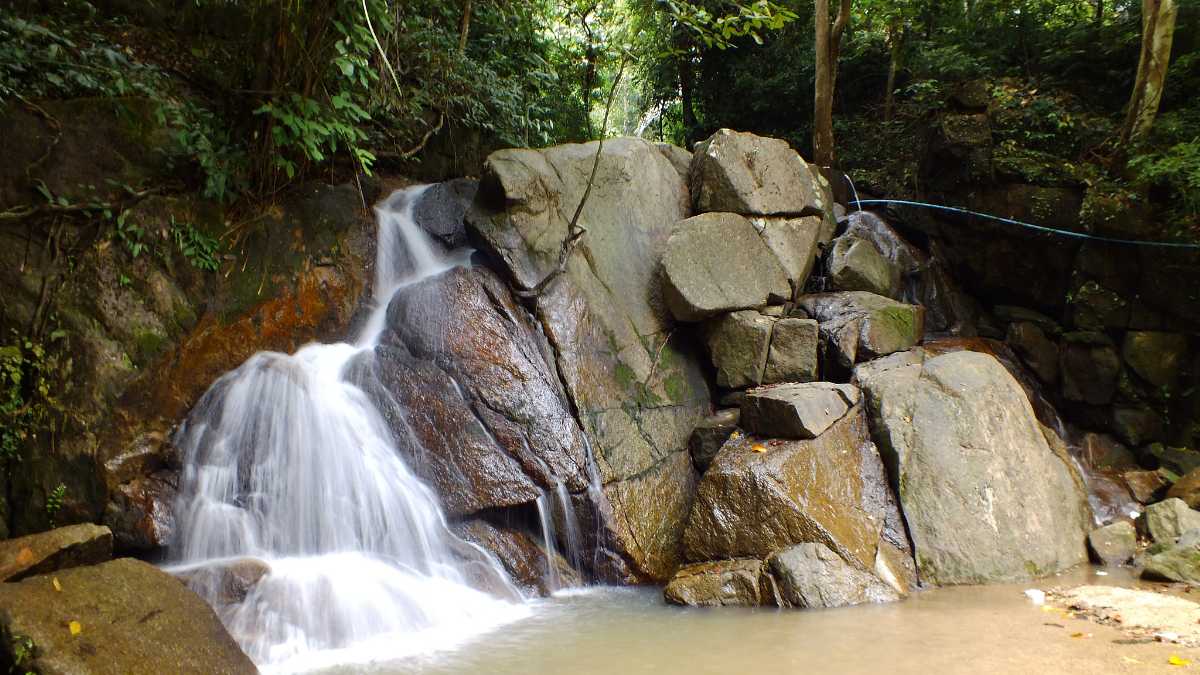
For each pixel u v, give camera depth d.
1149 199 9.26
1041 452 7.27
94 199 6.04
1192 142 8.80
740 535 6.32
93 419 5.61
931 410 7.05
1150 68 9.25
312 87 7.04
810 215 9.20
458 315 7.03
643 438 7.34
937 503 6.63
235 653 4.31
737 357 7.95
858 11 14.02
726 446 6.98
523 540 6.48
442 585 5.77
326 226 7.54
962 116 10.34
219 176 6.58
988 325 10.48
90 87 6.05
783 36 14.78
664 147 9.28
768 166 8.88
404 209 8.60
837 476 6.66
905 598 5.90
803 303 8.67
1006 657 4.49
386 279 7.92
